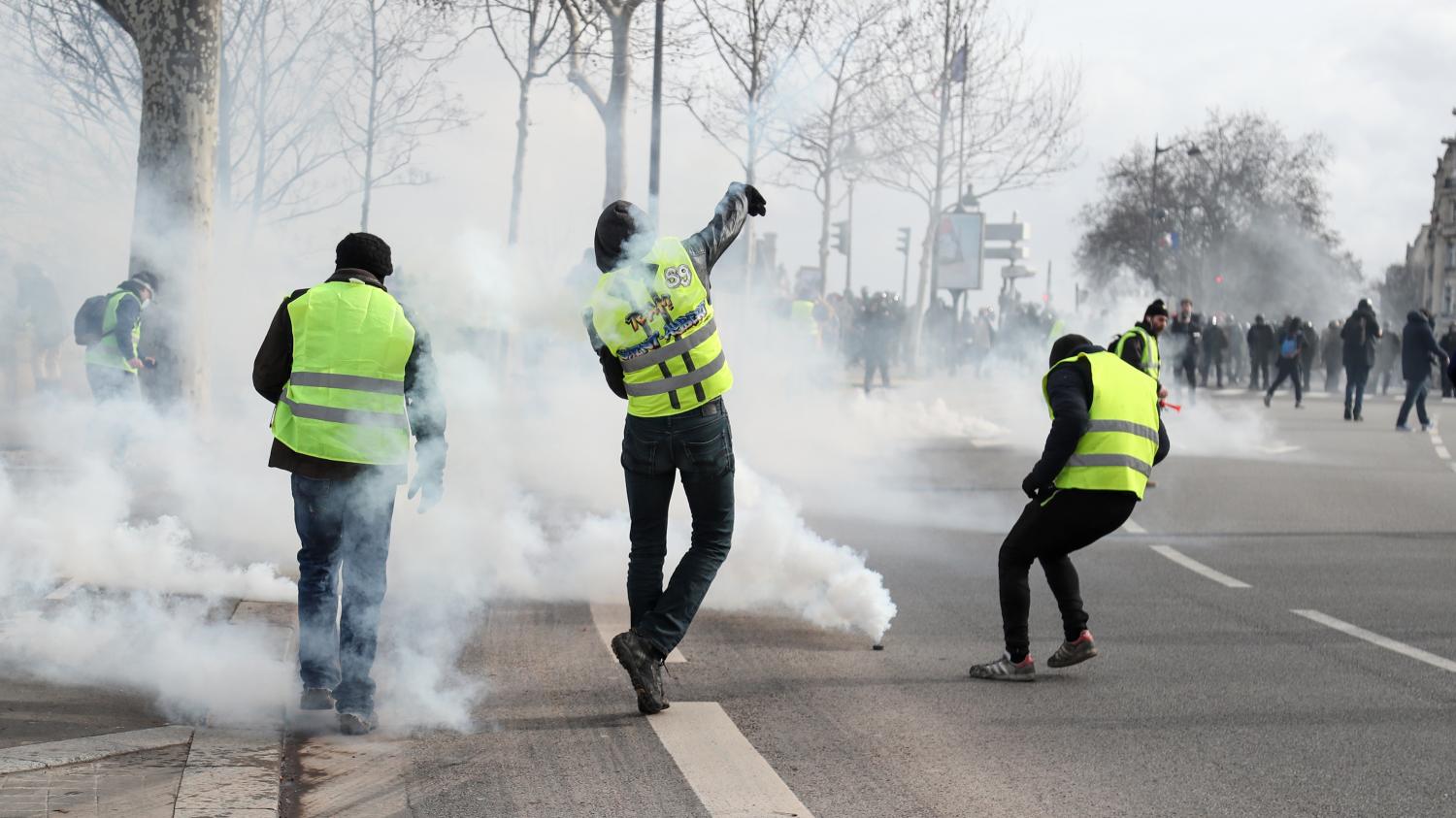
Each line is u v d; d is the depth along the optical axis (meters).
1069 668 6.92
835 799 4.84
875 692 6.34
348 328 5.48
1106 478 6.63
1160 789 5.00
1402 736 5.72
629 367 5.82
